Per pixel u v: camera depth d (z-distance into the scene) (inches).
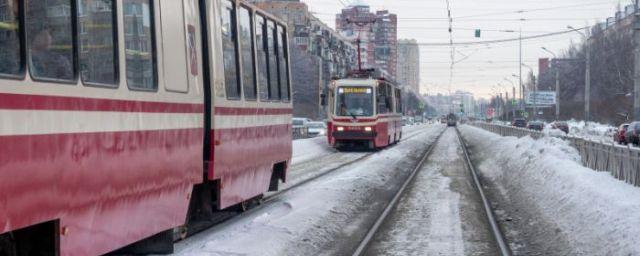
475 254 406.0
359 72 1507.1
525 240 454.3
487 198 677.3
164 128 332.2
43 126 233.8
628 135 1605.6
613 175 662.5
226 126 427.5
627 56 2837.1
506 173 936.3
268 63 535.8
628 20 2906.0
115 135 283.3
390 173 925.2
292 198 617.0
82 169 257.8
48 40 238.8
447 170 999.0
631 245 368.5
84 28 262.5
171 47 345.1
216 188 421.7
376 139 1413.6
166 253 360.8
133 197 299.9
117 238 288.5
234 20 452.1
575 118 3641.7
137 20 308.5
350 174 821.2
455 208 596.4
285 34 593.9
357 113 1414.9
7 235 252.7
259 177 508.7
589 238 418.6
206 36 402.0
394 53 3570.4
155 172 321.7
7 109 215.8
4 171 214.4
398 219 536.4
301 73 3267.7
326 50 3612.2
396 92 1802.4
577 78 3722.9
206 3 400.8
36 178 229.8
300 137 2166.6
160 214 330.3
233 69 446.6
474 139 2174.0
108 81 280.1
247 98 475.2
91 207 265.1
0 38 213.6
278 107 562.6
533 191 676.7
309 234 445.4
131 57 300.5
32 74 228.8
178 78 352.2
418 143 1870.1
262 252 372.2
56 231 245.8
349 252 412.5
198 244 402.0
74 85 253.3
